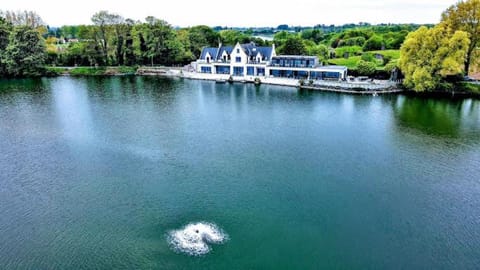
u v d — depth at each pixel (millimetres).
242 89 96062
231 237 29359
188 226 30750
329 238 29266
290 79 99312
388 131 56406
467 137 53312
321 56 131500
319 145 50000
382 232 30062
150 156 45812
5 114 66562
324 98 82500
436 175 40438
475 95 82812
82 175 40250
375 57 133250
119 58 135750
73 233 29781
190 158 45188
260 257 27125
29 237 29250
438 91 86938
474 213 32875
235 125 60031
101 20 128875
